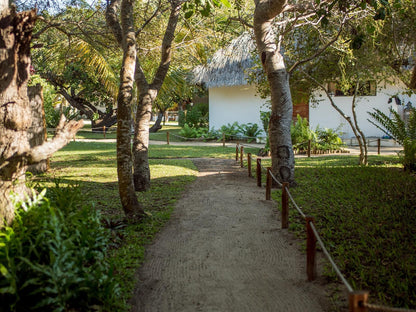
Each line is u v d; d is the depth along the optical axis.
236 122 23.66
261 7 9.22
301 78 13.72
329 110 21.70
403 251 4.97
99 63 11.18
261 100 23.56
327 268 4.78
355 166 11.97
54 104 27.84
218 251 5.62
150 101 9.63
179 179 10.99
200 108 30.28
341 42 11.45
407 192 7.82
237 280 4.69
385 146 19.75
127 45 6.93
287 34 12.77
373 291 4.13
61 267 3.48
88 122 43.38
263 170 12.23
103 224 6.03
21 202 4.25
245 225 6.77
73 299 3.62
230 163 14.52
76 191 5.40
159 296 4.32
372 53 12.23
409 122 12.17
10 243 3.53
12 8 4.30
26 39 4.42
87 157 15.94
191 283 4.62
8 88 4.31
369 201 7.47
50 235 3.76
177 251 5.63
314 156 16.41
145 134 9.60
